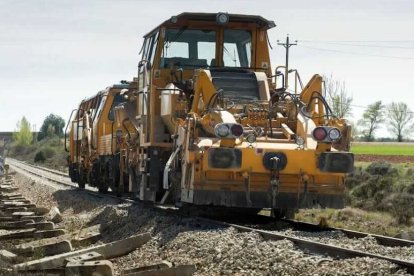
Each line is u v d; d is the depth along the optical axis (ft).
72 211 77.56
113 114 89.71
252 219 54.29
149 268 32.53
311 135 47.06
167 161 56.29
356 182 93.45
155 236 44.73
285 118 50.14
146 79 59.52
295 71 52.60
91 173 101.86
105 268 31.96
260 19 56.80
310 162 46.24
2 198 92.84
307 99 50.96
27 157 452.76
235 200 46.39
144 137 59.41
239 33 57.88
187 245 39.50
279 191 46.68
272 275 29.94
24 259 38.60
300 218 66.59
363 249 36.22
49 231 50.70
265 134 48.88
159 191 56.95
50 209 77.36
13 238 50.49
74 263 32.50
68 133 133.18
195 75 52.85
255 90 52.90
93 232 52.44
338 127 49.06
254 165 45.65
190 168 47.19
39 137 655.35
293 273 29.45
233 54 57.52
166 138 56.85
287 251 33.37
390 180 87.20
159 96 56.90
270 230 46.55
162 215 53.72
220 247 36.55
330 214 70.38
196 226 47.01
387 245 38.96
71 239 47.85
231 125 44.83
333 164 46.32
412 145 269.23
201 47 57.36
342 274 28.12
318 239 39.93
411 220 67.00
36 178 156.66
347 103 260.62
